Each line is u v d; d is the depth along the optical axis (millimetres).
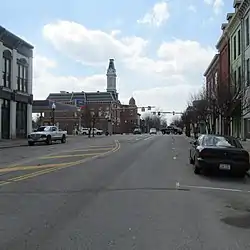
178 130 97688
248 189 11531
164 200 9477
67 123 102188
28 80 47750
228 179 13594
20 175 13906
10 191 10594
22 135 46281
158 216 7805
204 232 6656
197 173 14719
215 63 55781
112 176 13797
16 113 44625
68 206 8672
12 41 42750
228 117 31078
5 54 41625
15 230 6691
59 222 7254
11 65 42969
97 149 29047
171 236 6398
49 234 6457
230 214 8086
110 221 7359
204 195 10312
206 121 44219
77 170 15477
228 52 46438
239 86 31547
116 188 11203
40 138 36062
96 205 8812
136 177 13602
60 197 9750
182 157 22203
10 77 42906
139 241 6105
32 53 48594
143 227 6945
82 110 86750
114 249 5699
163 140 47812
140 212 8148
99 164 17812
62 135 40844
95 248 5738
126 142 41688
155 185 11859
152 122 161750
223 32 47812
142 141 44469
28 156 22688
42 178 13156
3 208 8453
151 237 6328
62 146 34094
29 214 7895
